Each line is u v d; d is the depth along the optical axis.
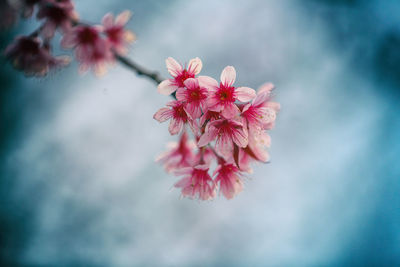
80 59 0.54
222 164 0.50
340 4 1.35
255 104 0.49
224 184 0.50
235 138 0.48
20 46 0.53
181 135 0.53
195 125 0.48
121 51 0.56
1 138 1.14
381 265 1.24
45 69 0.54
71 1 0.52
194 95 0.48
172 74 0.48
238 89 0.48
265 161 0.49
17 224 1.11
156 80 0.52
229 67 0.48
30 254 1.11
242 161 0.50
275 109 0.50
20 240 1.10
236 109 0.48
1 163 1.14
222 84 0.48
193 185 0.50
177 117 0.49
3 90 1.13
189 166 0.50
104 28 0.55
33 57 0.54
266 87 0.50
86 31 0.54
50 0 0.52
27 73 0.54
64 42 0.54
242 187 0.50
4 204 1.11
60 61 0.54
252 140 0.49
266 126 0.49
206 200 0.50
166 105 0.48
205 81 0.48
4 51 0.53
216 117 0.48
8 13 0.51
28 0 0.52
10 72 1.11
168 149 0.53
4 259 1.06
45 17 0.52
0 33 0.53
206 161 0.50
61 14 0.53
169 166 0.52
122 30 0.55
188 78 0.47
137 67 0.53
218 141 0.48
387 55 1.34
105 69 0.55
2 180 1.13
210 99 0.48
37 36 0.53
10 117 1.15
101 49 0.54
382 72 1.34
